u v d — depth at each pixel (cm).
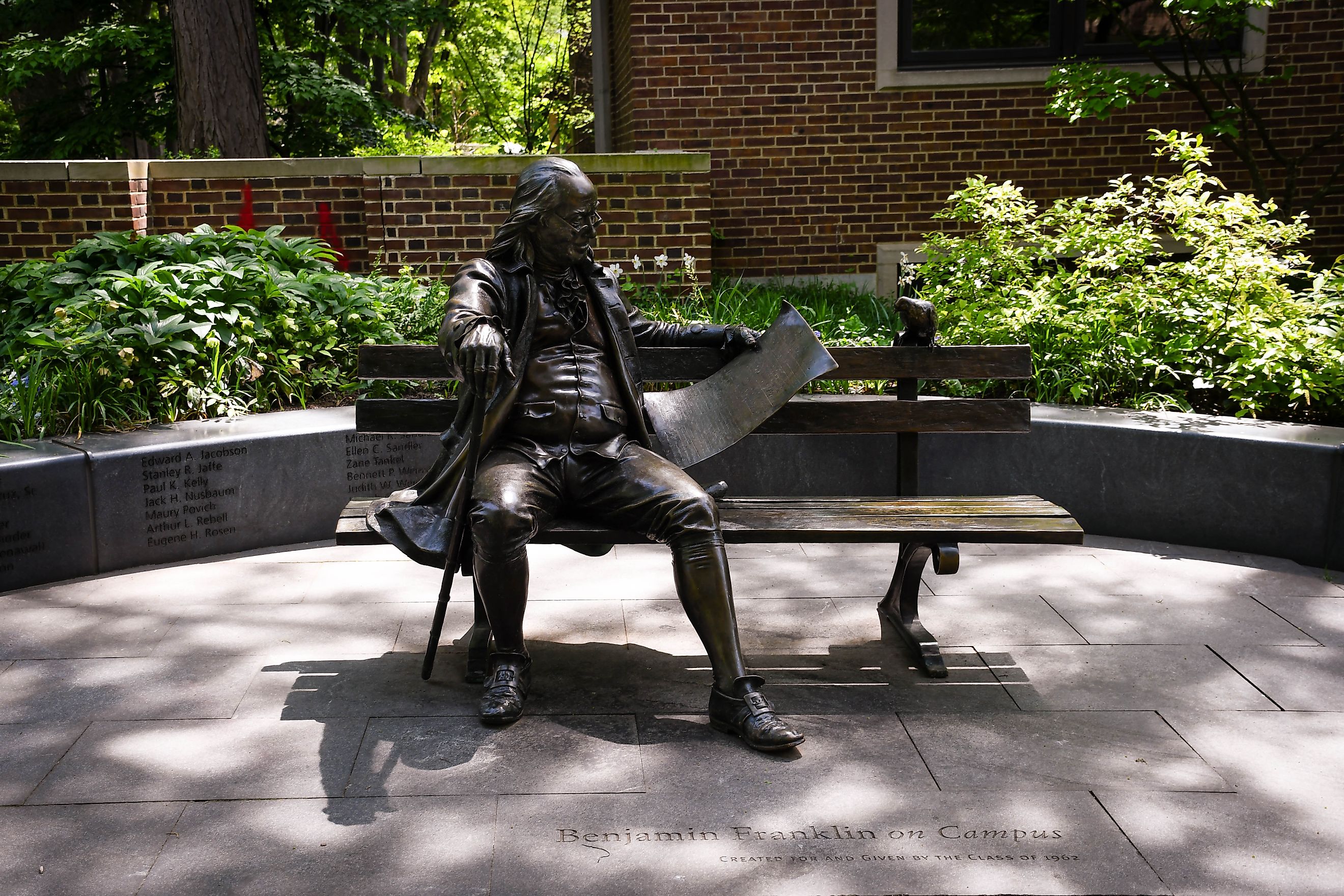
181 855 279
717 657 345
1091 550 527
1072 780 317
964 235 996
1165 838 288
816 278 988
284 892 265
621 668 392
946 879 271
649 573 494
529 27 2647
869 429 439
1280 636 422
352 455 539
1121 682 382
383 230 841
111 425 529
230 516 518
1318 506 495
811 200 994
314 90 1494
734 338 417
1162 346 597
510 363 365
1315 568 499
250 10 1202
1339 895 265
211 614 443
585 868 275
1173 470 527
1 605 452
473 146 2319
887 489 562
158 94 1544
